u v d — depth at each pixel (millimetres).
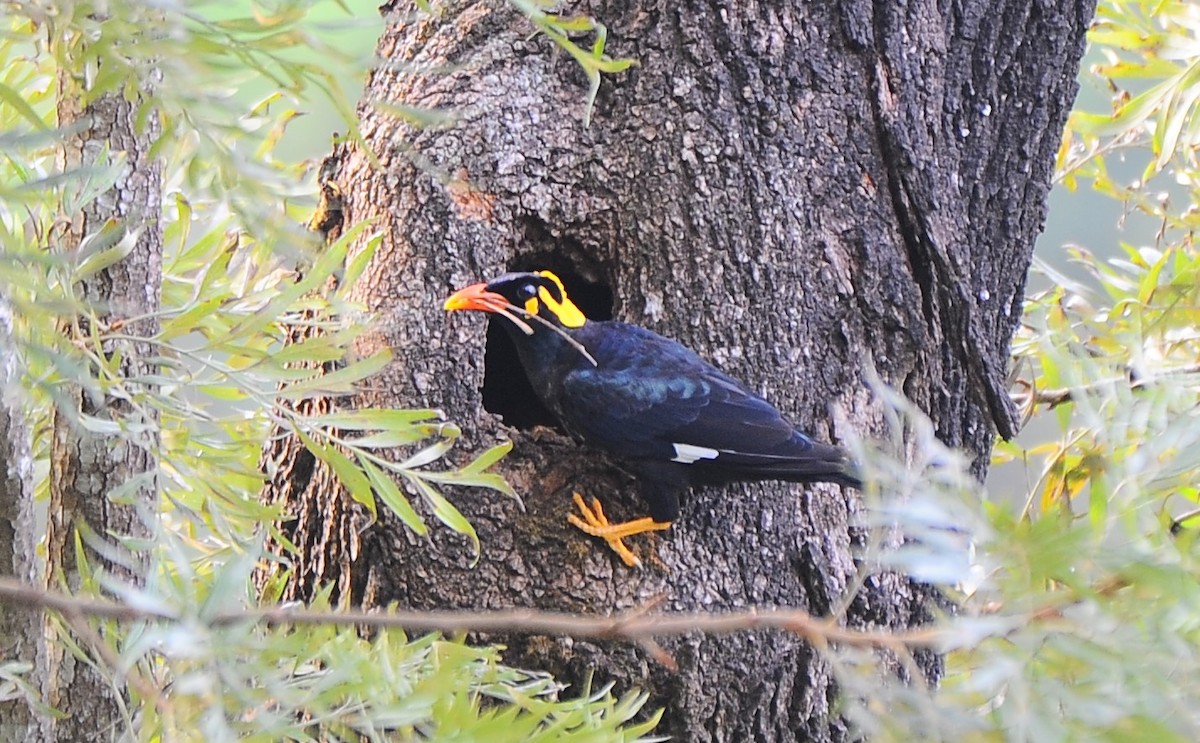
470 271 9344
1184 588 4770
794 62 9516
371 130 9727
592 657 8805
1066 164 12992
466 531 7613
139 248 7719
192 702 5352
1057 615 4910
